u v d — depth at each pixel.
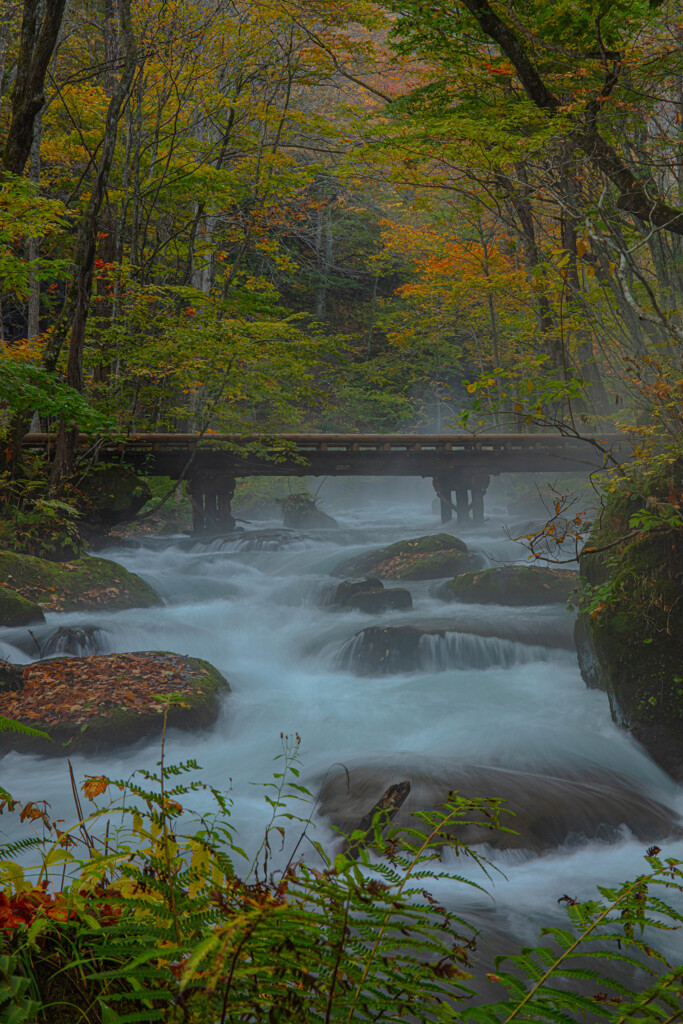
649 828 5.14
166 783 5.66
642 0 9.40
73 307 12.99
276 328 15.41
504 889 4.18
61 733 6.23
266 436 16.61
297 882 1.28
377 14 14.87
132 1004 1.42
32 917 1.47
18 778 5.77
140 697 6.81
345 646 9.09
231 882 1.37
